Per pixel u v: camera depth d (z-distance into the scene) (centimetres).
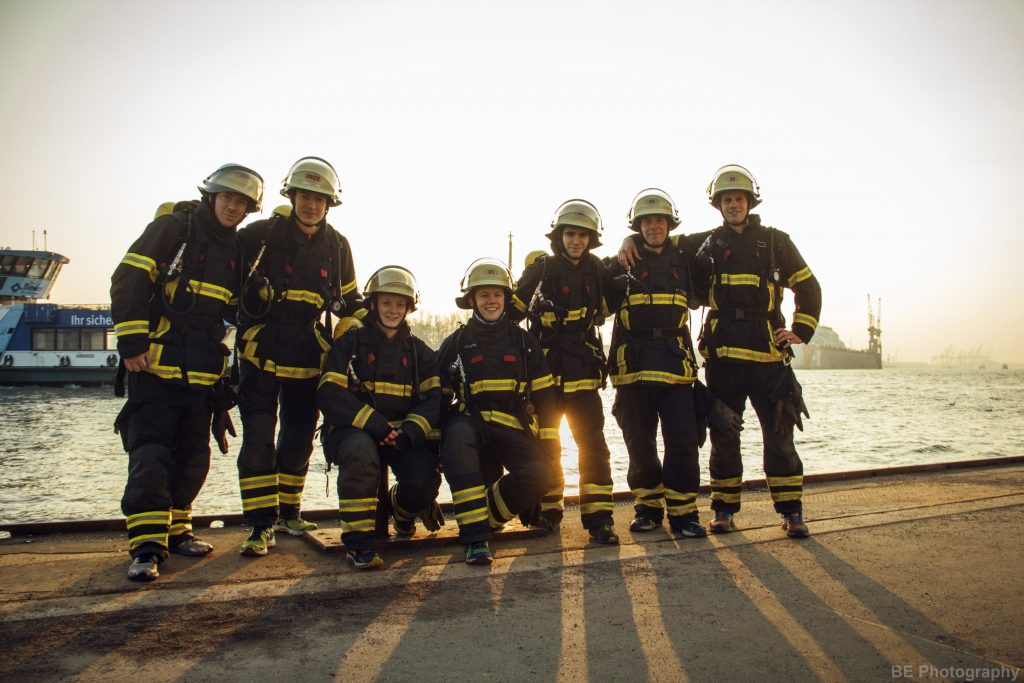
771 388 500
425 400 463
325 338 472
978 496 595
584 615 343
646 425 519
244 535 500
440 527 497
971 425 2539
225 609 347
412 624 330
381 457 468
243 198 426
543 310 490
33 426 2169
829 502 585
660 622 334
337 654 296
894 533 484
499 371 468
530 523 502
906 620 335
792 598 365
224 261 430
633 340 507
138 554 391
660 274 507
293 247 454
